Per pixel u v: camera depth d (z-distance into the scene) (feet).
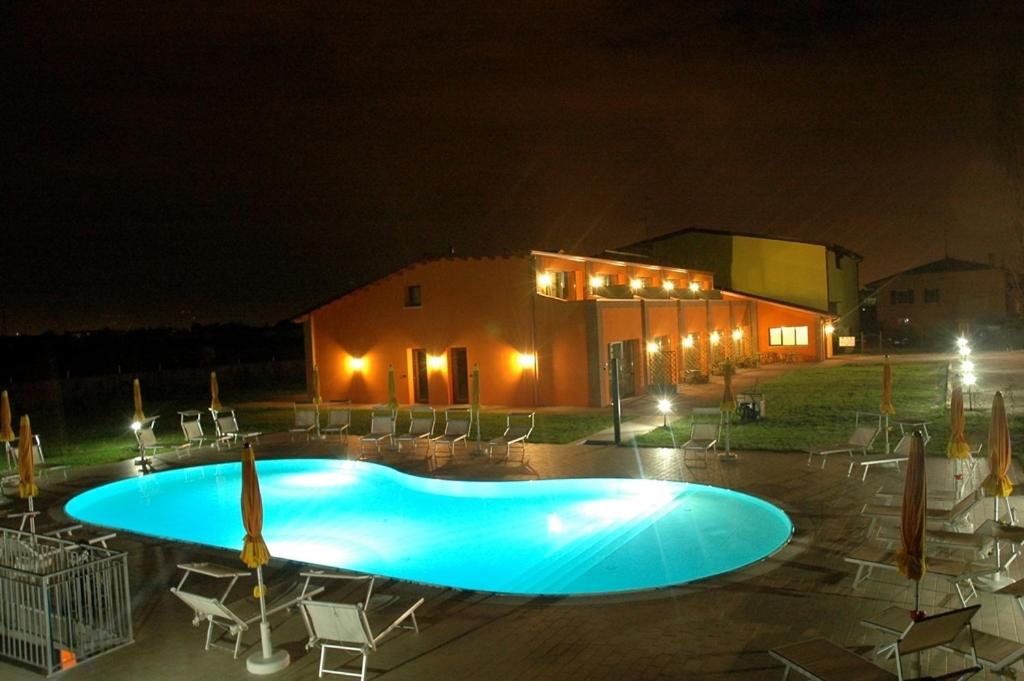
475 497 44.80
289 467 55.36
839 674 15.81
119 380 113.09
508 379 83.20
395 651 20.97
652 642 20.71
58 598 21.27
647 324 89.25
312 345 96.12
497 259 83.15
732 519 37.22
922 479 17.31
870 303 204.85
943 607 22.08
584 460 49.37
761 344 136.87
